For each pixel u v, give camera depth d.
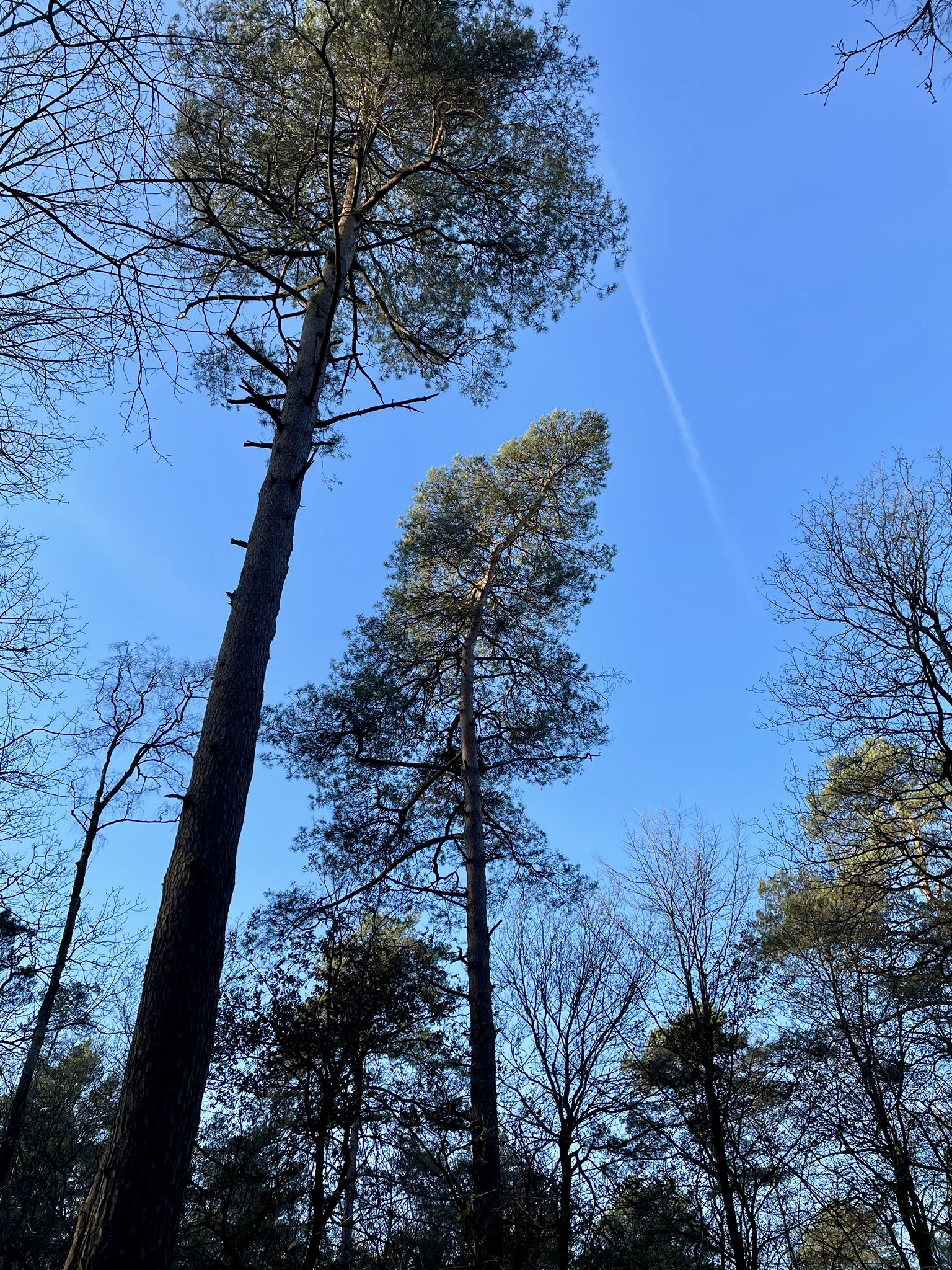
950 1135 10.10
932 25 4.29
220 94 7.50
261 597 6.39
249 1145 7.77
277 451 7.22
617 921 11.67
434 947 11.55
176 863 5.12
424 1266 7.78
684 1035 10.87
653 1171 9.76
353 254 9.23
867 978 10.84
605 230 10.81
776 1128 10.68
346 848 12.31
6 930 11.59
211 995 4.74
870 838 10.84
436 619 14.33
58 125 5.19
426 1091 8.73
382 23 9.14
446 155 10.38
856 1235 10.77
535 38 9.93
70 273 5.57
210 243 9.12
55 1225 11.29
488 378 11.60
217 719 5.73
